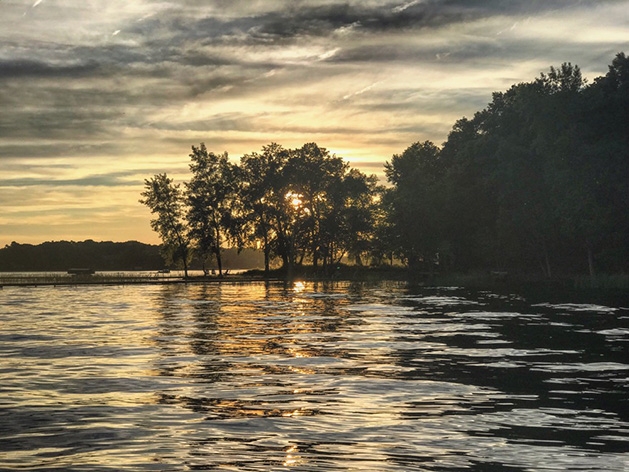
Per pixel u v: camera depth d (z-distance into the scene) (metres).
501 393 15.41
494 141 110.69
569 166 85.38
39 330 31.83
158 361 20.89
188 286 103.25
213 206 136.75
